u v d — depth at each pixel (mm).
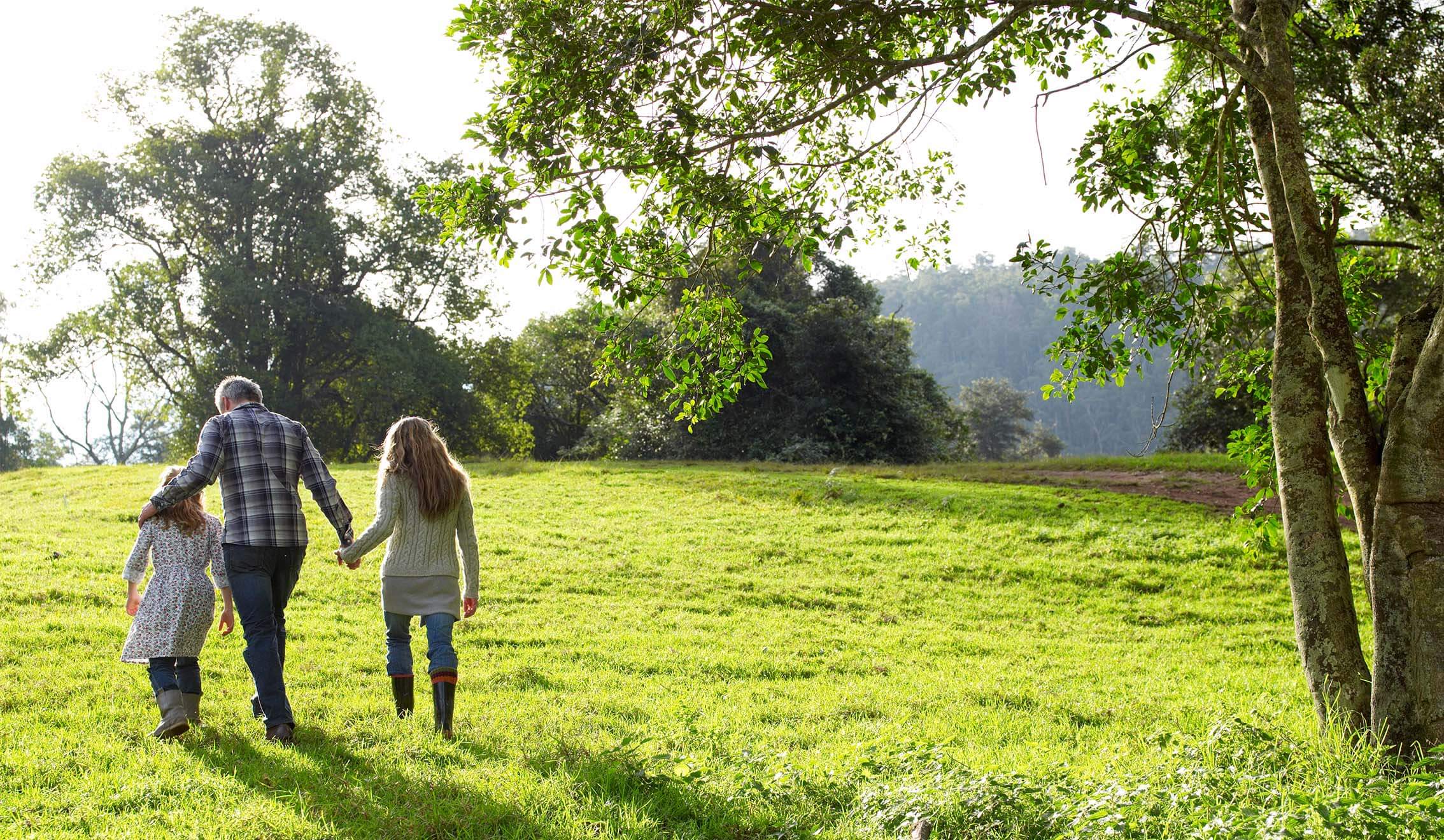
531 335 55656
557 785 4906
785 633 11570
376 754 5473
